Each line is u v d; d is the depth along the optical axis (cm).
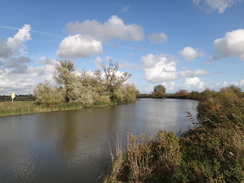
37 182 530
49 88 2364
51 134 1071
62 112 2077
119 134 1032
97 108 2556
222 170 395
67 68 2862
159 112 2084
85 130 1152
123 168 512
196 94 5278
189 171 398
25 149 817
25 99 3550
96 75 3438
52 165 640
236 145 435
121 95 3525
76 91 2630
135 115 1830
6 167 634
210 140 525
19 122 1466
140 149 524
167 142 532
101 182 505
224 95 1912
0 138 999
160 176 434
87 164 634
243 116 636
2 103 2183
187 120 1474
